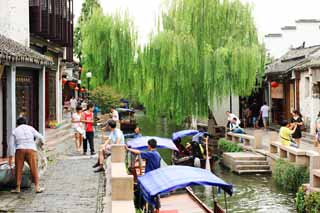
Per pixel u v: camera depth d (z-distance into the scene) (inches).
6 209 416.8
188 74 1048.8
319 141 794.2
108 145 590.6
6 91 604.7
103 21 1221.7
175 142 877.8
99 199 453.7
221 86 1042.7
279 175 744.3
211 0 1082.1
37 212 409.1
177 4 1088.2
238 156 860.6
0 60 530.9
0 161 563.5
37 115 772.6
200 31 1083.3
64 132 974.4
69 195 470.0
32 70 756.6
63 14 1010.7
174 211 483.8
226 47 1045.2
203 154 841.5
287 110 1290.6
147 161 531.2
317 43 1542.8
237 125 1036.5
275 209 608.7
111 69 1224.8
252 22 1096.8
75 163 658.8
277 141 839.1
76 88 1844.2
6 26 779.4
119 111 1327.5
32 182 509.7
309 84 1077.8
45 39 951.0
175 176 438.3
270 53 1636.3
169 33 1048.2
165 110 1100.5
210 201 652.7
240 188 729.0
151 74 1063.0
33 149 477.4
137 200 521.3
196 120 1250.0
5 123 607.2
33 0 850.1
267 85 1453.0
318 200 537.6
